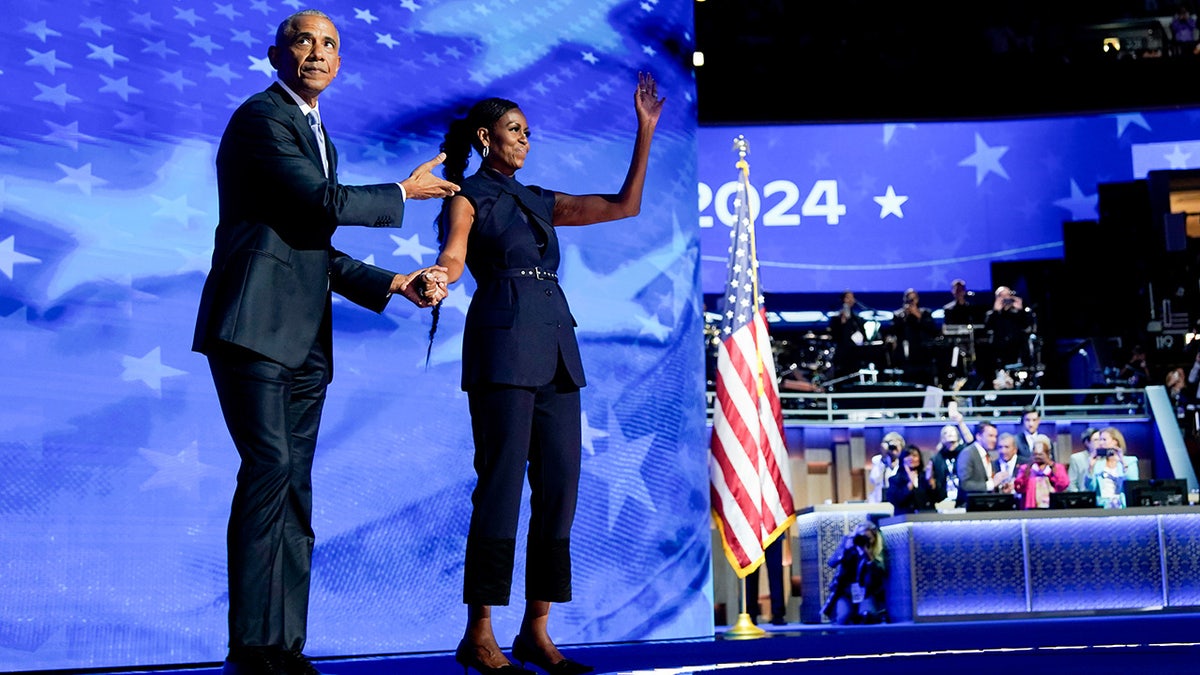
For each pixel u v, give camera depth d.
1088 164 15.33
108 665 4.80
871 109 14.92
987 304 15.04
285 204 3.06
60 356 4.82
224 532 5.13
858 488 12.87
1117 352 14.39
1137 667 3.45
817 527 10.12
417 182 3.25
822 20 15.58
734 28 15.30
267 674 2.94
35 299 4.79
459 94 5.92
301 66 3.21
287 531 3.27
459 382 5.79
